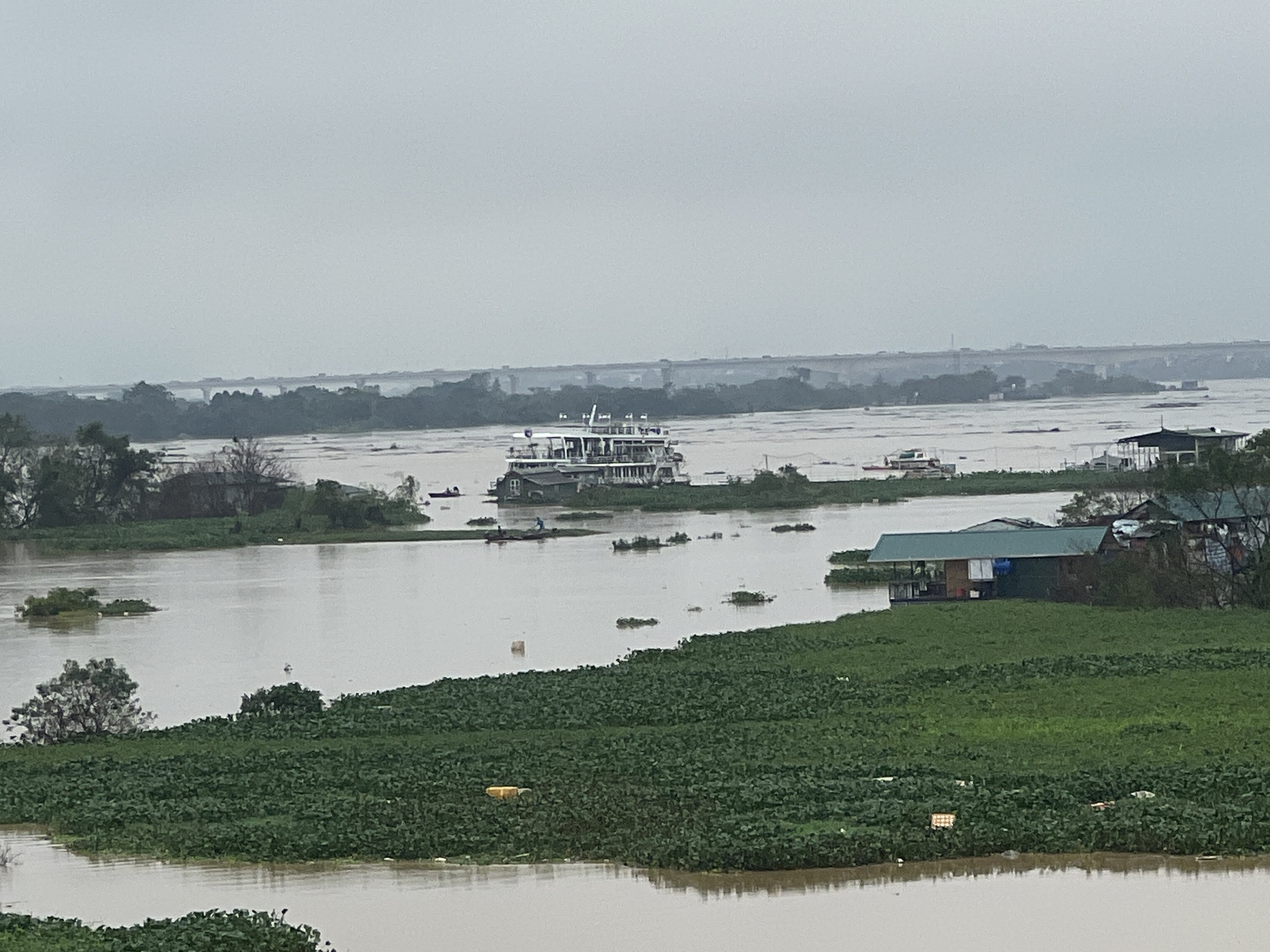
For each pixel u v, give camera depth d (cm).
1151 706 5269
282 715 5828
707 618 8406
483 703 5869
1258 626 6944
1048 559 8162
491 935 3309
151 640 8100
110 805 4447
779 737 5059
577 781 4509
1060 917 3288
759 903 3444
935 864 3659
